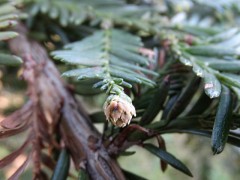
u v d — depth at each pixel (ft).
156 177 0.81
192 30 0.51
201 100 0.31
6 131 0.29
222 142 0.26
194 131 0.30
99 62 0.32
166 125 0.30
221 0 0.55
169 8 0.58
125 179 0.31
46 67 0.43
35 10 0.52
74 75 0.27
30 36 0.49
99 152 0.31
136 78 0.27
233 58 0.39
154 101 0.31
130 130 0.30
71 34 0.53
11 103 0.53
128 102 0.24
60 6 0.54
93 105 0.63
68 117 0.36
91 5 0.55
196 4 0.59
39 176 0.34
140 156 0.83
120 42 0.43
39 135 0.35
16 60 0.31
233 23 0.59
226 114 0.27
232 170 0.62
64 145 0.34
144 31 0.51
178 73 0.36
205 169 0.61
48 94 0.39
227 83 0.30
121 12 0.54
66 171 0.32
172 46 0.43
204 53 0.38
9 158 0.31
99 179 0.29
